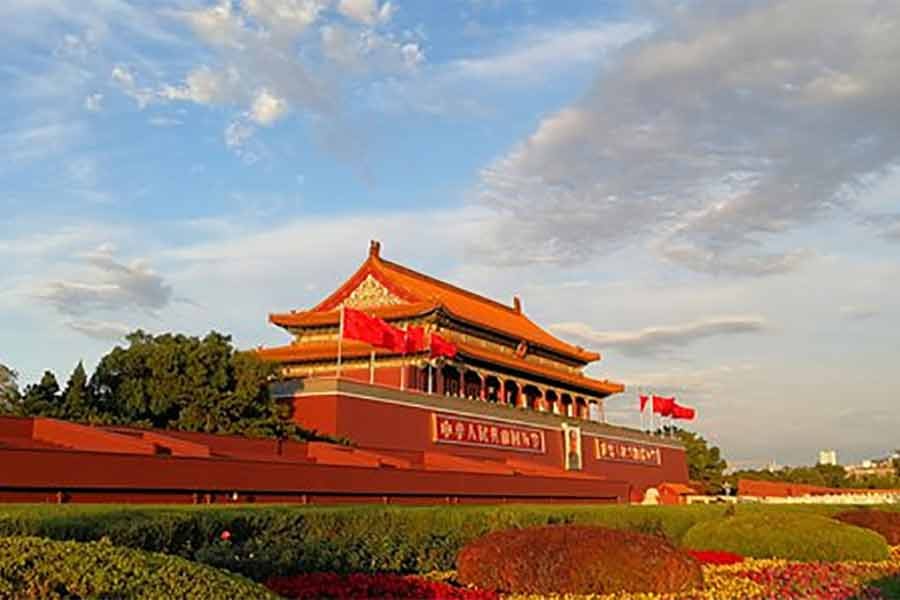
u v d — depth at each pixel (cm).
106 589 748
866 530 2511
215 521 1599
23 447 2467
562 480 5191
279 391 5197
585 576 1552
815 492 9500
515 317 9362
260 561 1475
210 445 3878
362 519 1889
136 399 4184
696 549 2542
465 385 7238
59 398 4159
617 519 2792
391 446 5306
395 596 1413
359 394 5159
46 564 766
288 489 3228
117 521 1427
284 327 7100
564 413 8756
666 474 8919
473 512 2180
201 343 4512
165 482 2806
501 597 1495
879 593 1884
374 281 7181
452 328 6988
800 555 2411
